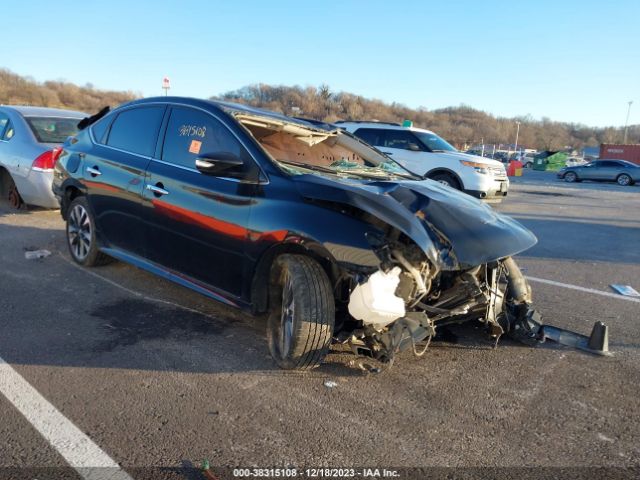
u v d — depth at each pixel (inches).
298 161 164.2
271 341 141.6
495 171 455.5
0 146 313.9
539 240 338.3
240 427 110.8
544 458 105.3
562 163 1883.6
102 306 175.8
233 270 145.2
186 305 179.8
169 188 161.9
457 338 164.2
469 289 132.7
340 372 137.3
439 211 134.0
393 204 127.5
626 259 292.4
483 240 129.5
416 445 107.7
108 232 193.9
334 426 112.9
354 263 120.5
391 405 122.9
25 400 117.0
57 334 152.4
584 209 536.4
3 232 270.8
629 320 188.5
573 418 120.9
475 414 120.7
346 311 134.9
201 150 159.3
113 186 185.0
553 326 175.2
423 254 124.6
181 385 127.1
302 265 129.1
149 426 109.7
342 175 155.0
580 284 234.4
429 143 475.2
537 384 136.6
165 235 165.5
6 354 138.5
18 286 191.2
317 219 127.7
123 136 190.9
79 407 115.4
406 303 126.1
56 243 253.1
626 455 107.5
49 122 318.0
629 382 139.8
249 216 139.3
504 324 158.6
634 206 601.9
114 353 142.1
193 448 103.0
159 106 180.5
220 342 152.1
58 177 219.0
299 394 125.6
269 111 184.1
